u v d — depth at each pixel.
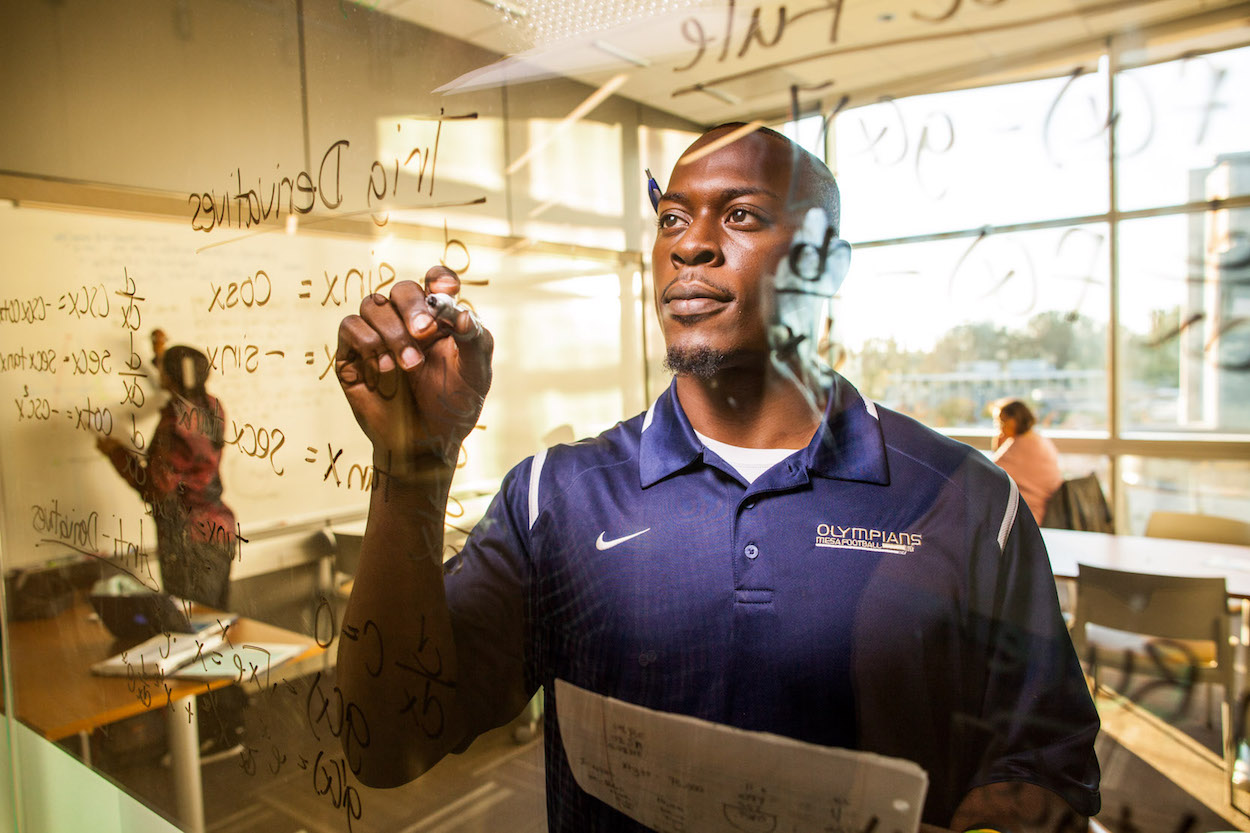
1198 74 0.29
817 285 0.41
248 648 0.78
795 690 0.43
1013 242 0.34
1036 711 0.36
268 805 0.77
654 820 0.48
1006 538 0.36
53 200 1.00
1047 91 0.32
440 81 0.58
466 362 0.57
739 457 0.45
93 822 1.07
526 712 0.55
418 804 0.61
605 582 0.50
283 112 0.71
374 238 0.64
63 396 1.05
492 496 0.56
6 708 1.22
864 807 0.39
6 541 1.20
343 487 0.67
